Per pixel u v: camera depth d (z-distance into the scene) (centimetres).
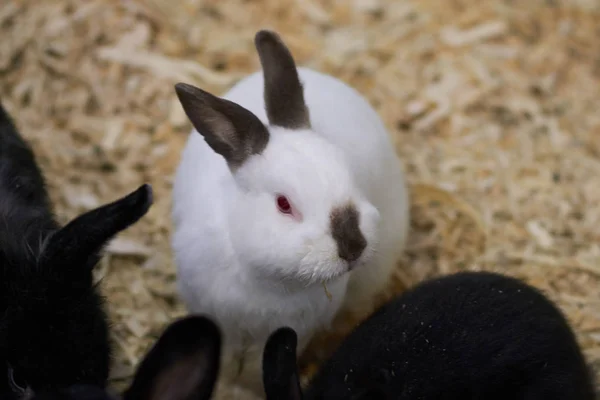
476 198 102
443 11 120
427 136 108
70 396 63
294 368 70
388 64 114
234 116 75
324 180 73
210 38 114
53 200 98
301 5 119
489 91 112
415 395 77
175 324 65
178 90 75
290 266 73
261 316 80
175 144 104
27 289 71
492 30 118
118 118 105
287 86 78
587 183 104
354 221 73
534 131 109
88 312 73
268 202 74
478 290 82
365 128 85
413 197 100
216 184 80
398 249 89
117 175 101
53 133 103
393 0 121
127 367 85
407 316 81
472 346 78
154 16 113
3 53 108
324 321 83
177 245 81
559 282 95
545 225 100
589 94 113
